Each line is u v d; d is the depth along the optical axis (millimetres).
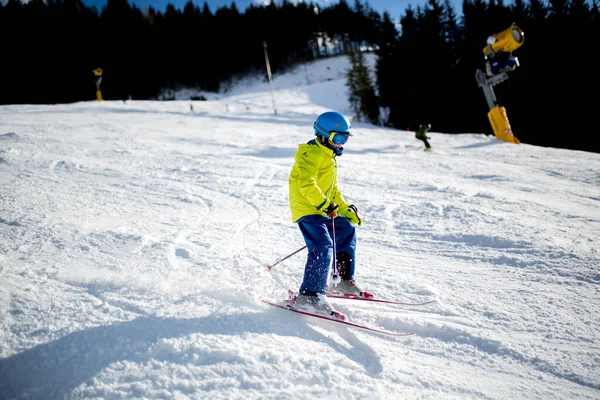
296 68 76312
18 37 57188
